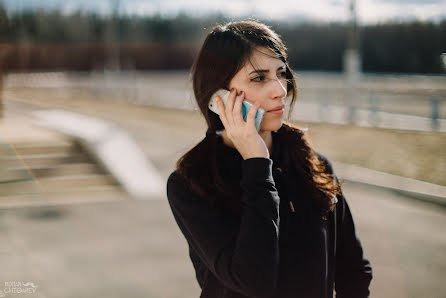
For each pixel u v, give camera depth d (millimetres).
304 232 1448
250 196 1356
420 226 7070
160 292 4824
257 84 1436
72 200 9078
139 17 83750
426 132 14102
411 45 54719
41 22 76625
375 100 17031
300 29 65812
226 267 1348
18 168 10703
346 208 1653
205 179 1432
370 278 1687
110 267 5516
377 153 11906
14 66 70125
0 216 7957
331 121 17562
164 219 7566
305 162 1526
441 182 9078
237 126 1411
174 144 15633
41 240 6570
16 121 16250
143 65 79125
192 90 1563
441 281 5043
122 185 10102
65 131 12508
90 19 81000
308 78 46406
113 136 12523
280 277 1405
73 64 77312
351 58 17719
